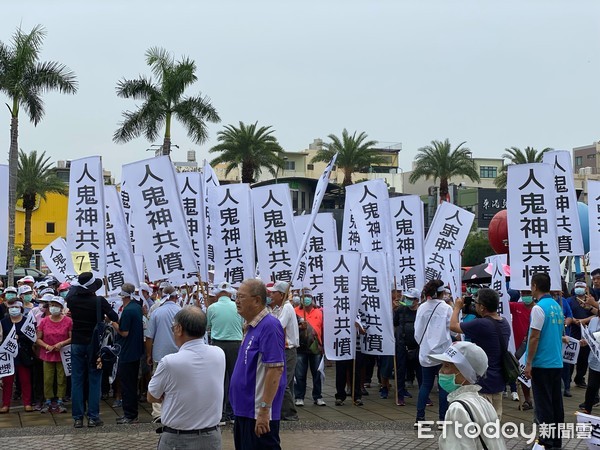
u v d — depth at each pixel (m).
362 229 14.32
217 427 5.55
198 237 13.38
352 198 14.47
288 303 10.75
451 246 15.66
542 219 11.62
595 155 88.56
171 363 5.37
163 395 5.47
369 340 12.40
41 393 12.24
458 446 4.38
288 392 10.77
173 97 36.75
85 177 12.50
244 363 6.15
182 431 5.38
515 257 11.76
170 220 12.30
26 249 54.72
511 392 12.88
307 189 59.88
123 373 10.77
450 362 4.73
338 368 12.34
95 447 9.13
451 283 13.98
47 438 9.70
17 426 10.66
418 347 12.29
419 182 88.19
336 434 9.86
